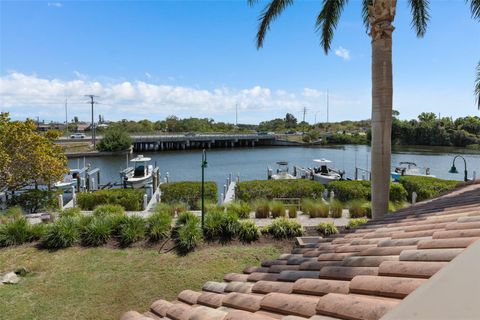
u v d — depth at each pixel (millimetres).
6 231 9891
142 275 8188
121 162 43781
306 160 46375
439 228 2857
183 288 7672
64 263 8750
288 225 10602
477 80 9562
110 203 15477
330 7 9039
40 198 14969
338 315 1609
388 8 7168
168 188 16344
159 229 9977
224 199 18234
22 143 13969
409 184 18250
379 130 7488
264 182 17984
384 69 7336
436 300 996
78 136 66000
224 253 9328
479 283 1037
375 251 2637
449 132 59562
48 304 6973
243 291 2889
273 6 8953
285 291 2434
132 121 90938
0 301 7020
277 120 112188
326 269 2535
